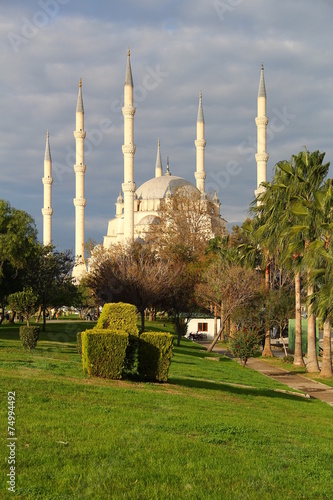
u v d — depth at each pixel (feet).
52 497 29.48
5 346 108.99
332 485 35.04
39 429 41.42
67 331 181.88
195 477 33.81
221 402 67.41
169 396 63.62
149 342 76.23
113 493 30.66
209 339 250.57
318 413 74.02
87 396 56.08
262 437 46.70
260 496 31.78
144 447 39.14
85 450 37.11
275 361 165.48
